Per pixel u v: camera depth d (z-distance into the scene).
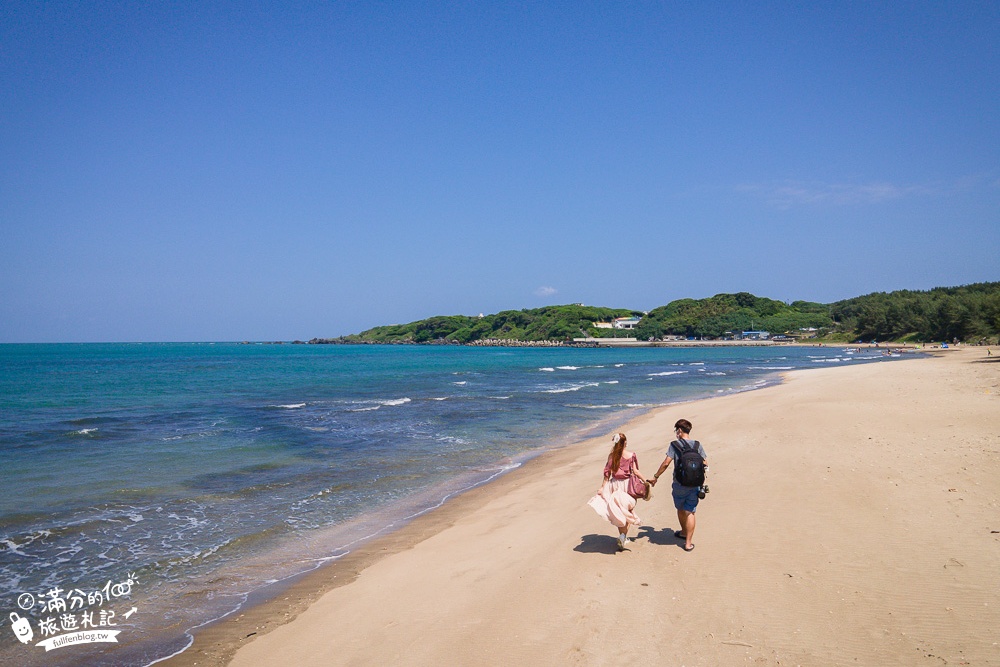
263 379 48.69
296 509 10.75
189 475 13.30
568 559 7.09
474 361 92.50
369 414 24.77
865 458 11.05
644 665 4.68
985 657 4.43
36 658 5.75
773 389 30.94
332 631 5.99
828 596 5.57
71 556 8.35
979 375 31.67
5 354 130.38
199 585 7.40
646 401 29.88
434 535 9.10
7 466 14.08
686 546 7.05
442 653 5.24
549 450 16.59
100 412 25.23
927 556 6.32
